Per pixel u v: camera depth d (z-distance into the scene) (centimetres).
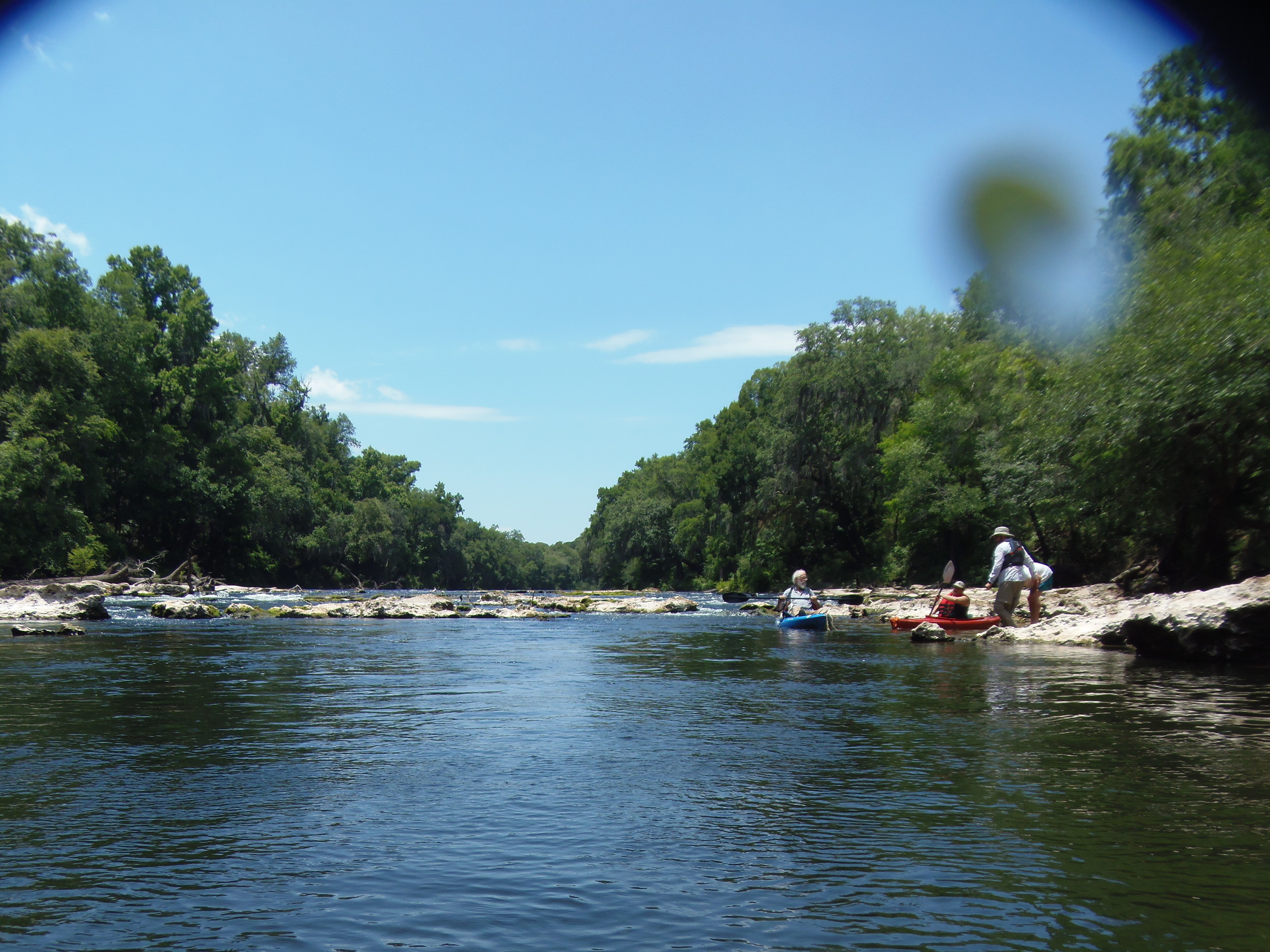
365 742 637
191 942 293
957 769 544
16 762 569
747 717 749
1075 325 3491
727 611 3241
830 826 424
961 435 4194
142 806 462
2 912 318
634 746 623
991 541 4222
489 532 14800
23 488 4084
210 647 1476
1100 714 745
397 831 418
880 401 5453
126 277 5881
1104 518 2809
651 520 9569
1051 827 419
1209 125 3722
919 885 344
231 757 586
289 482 7025
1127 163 3719
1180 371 1984
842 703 832
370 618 2603
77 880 352
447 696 891
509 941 294
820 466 5741
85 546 4519
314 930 304
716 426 8375
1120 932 298
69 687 948
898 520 5159
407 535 10281
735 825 426
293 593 5106
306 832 416
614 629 2116
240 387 6438
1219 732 658
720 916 315
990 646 1530
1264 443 2031
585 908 323
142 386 5394
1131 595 2294
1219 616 1148
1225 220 3003
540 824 430
